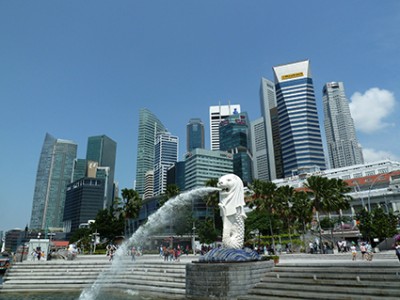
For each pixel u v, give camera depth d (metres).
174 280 22.80
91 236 72.38
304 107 182.38
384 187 94.75
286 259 32.50
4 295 23.42
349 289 14.25
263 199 56.28
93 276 27.77
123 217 58.09
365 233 48.06
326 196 48.03
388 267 15.37
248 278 16.98
